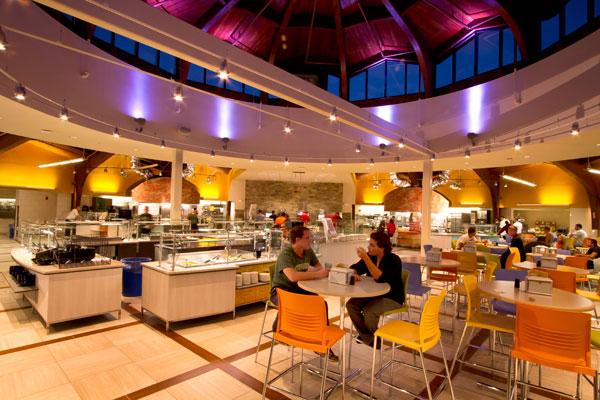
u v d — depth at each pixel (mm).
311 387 3250
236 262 5465
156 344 4148
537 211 17219
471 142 9414
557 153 9008
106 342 4172
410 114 11023
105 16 3238
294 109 11734
